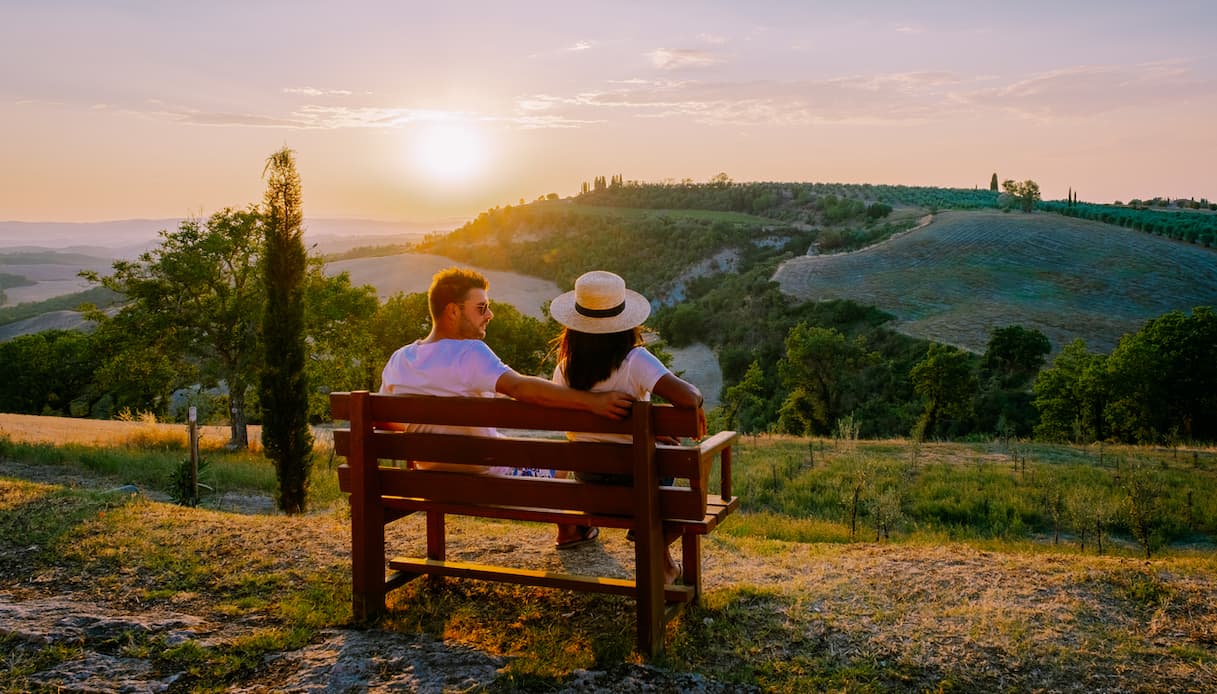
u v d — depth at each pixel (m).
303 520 5.70
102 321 26.95
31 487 6.51
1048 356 71.56
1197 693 3.09
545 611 3.88
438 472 3.54
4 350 54.81
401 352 3.78
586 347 3.41
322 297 29.30
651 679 3.07
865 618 3.80
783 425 59.22
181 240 25.66
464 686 3.01
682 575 4.01
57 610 3.80
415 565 3.97
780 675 3.19
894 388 63.41
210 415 32.97
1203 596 4.09
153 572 4.42
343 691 2.98
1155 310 89.31
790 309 98.62
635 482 3.17
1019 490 17.44
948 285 103.50
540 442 3.30
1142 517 11.70
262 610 3.88
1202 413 48.03
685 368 93.25
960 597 4.14
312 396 29.48
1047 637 3.59
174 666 3.22
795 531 11.39
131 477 14.73
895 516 11.52
